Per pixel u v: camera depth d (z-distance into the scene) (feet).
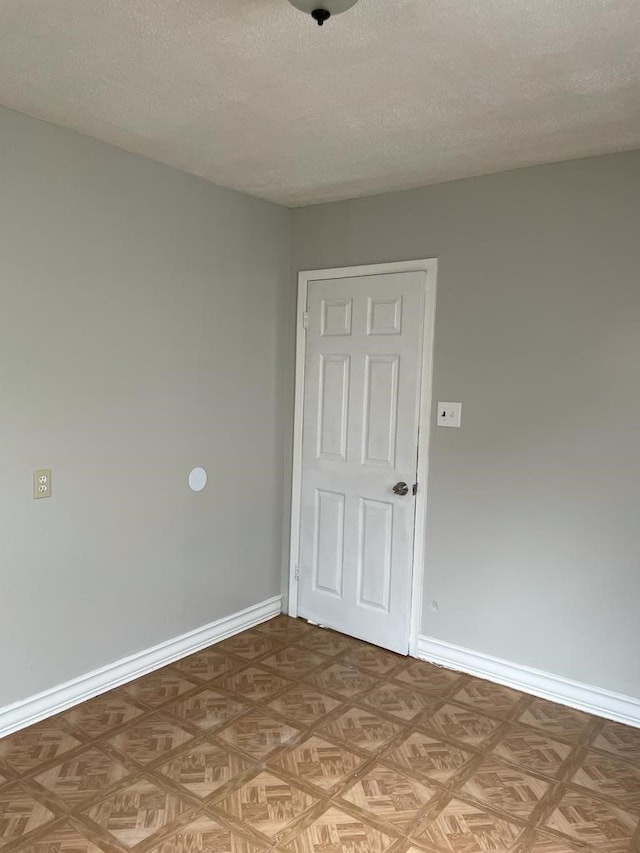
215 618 11.16
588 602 9.03
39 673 8.46
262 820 6.70
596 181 8.66
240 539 11.52
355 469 11.21
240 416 11.28
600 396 8.76
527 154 8.67
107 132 8.28
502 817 6.87
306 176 9.86
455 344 9.99
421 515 10.49
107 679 9.33
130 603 9.62
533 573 9.48
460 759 7.88
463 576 10.15
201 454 10.59
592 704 9.04
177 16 5.48
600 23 5.43
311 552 12.00
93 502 8.95
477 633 10.08
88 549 8.95
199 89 6.93
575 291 8.89
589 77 6.41
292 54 6.10
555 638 9.34
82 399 8.68
